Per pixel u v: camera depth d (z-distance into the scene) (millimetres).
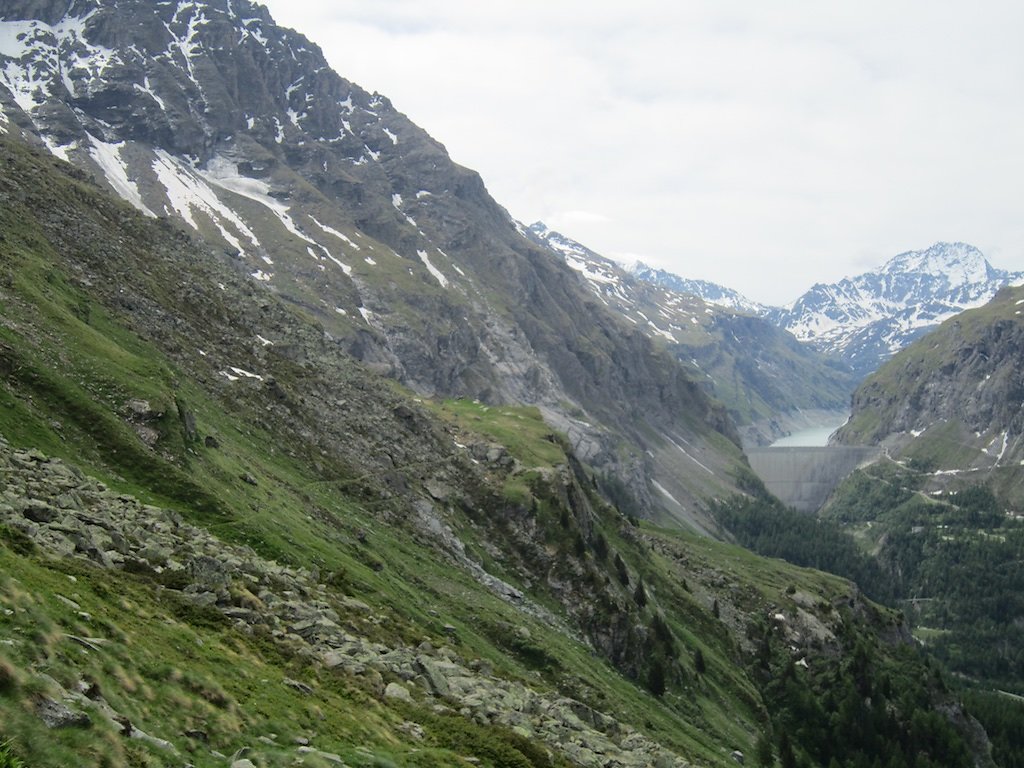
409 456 133000
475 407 194250
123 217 140625
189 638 39906
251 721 34656
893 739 163000
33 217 113562
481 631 96062
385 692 48406
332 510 99688
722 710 138000
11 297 84688
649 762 60031
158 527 55688
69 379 78312
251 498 83250
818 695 168375
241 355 124500
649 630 137625
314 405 126250
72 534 45125
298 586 61469
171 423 81188
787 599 196625
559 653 101688
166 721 31219
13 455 56250
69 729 25609
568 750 54438
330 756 34312
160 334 110125
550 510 137500
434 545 113625
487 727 49562
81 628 33000
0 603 30656
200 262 150500
